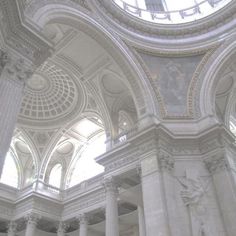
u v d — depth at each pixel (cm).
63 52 2005
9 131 998
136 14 2162
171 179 1565
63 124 2666
